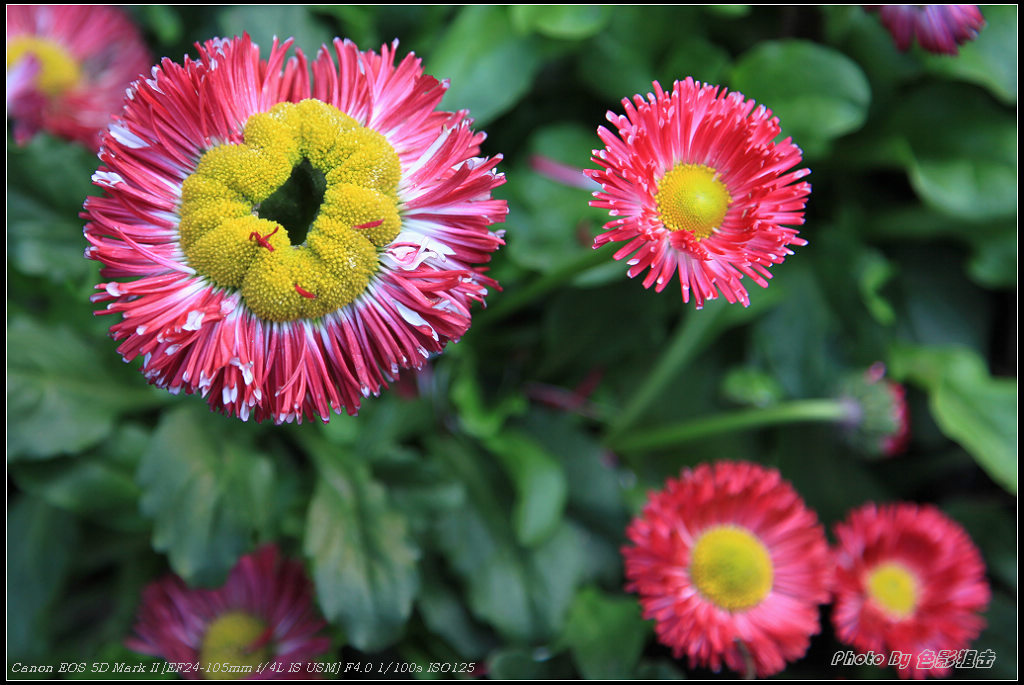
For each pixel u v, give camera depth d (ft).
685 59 2.01
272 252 1.67
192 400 1.95
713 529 1.89
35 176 1.94
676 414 2.11
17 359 1.91
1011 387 2.06
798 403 2.05
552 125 2.04
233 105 1.68
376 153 1.68
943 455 2.14
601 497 2.03
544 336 2.06
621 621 1.97
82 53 1.97
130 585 2.00
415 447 2.03
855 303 2.07
